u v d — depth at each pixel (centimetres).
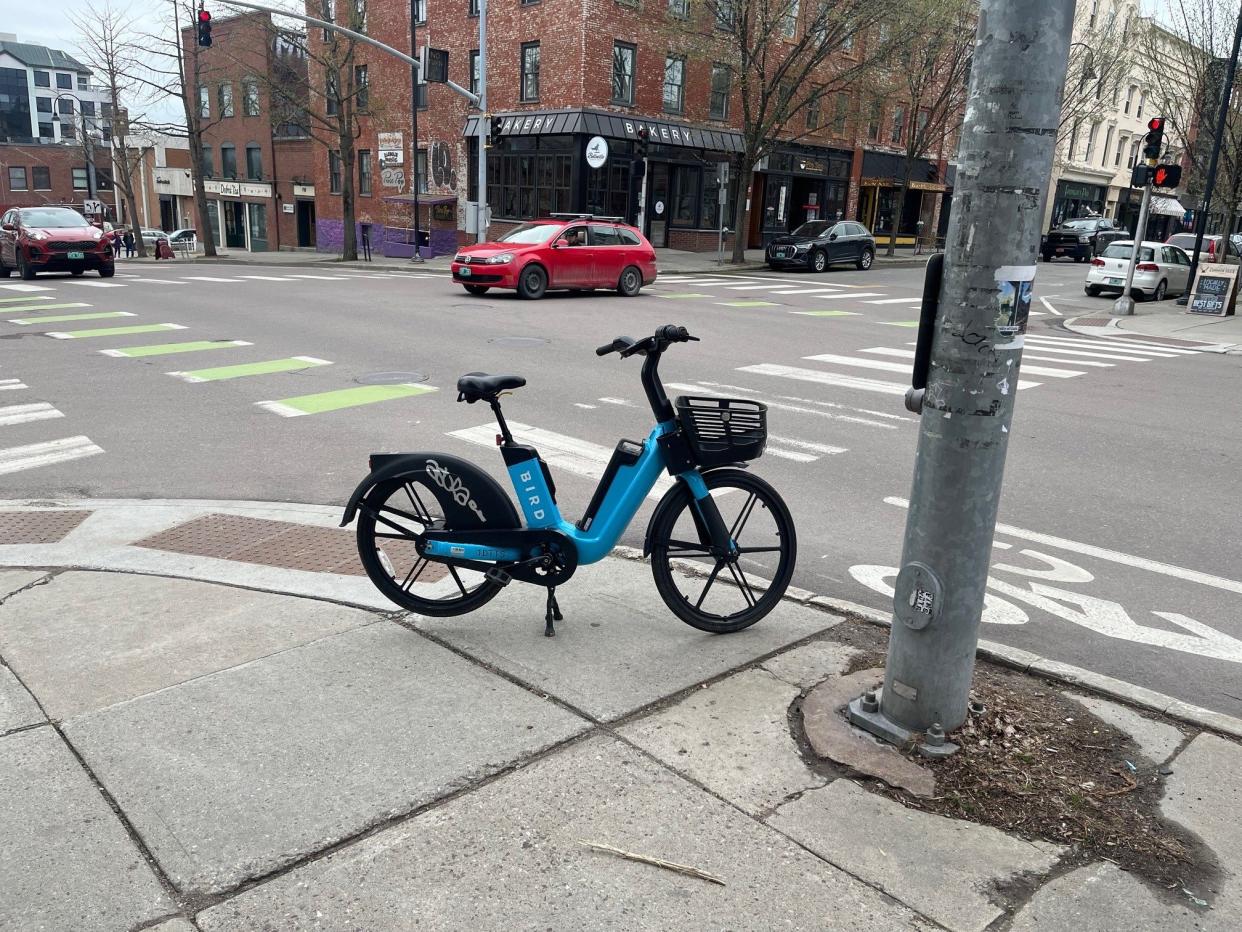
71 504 604
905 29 2953
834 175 4262
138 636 407
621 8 3231
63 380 1022
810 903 259
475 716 348
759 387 1058
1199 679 414
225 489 654
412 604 426
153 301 1788
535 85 3397
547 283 1981
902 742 331
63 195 7556
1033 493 690
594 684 375
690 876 268
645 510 636
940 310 312
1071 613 482
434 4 3731
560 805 298
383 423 852
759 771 320
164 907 251
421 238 3972
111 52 4056
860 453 784
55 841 275
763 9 2983
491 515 412
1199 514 649
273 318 1556
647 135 2872
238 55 4619
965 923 254
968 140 299
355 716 346
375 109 3509
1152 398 1073
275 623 423
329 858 271
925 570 322
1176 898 266
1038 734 343
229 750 322
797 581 511
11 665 378
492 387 402
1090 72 3919
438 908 253
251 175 4981
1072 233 4350
